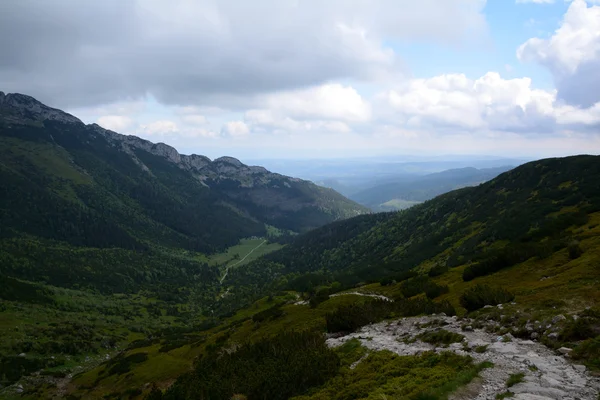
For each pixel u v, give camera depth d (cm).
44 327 14712
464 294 3825
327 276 18012
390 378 2241
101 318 18900
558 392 1543
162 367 7938
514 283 4812
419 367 2269
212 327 13288
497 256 6256
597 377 1661
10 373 10481
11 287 19238
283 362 3188
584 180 14038
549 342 2198
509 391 1620
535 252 5841
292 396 2616
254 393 2783
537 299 3266
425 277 7994
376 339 3375
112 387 7856
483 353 2231
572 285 3484
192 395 3114
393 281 9144
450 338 2717
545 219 11362
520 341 2362
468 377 1817
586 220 7256
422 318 3812
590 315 2264
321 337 3856
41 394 8881
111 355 13475
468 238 15388
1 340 12481
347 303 7150
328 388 2458
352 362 2898
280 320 7431
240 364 3525
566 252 5381
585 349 1925
